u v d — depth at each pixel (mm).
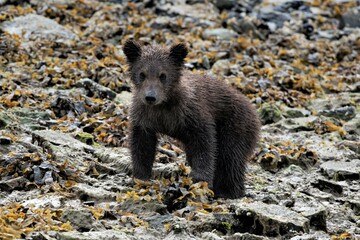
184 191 12734
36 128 15820
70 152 14406
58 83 18797
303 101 20266
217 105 13945
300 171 15312
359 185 14797
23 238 10586
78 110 17047
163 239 11289
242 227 12086
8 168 13281
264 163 15508
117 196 12445
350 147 17000
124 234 11016
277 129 17891
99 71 19406
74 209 11633
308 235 11805
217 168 13906
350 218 13109
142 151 13555
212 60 22234
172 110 13430
